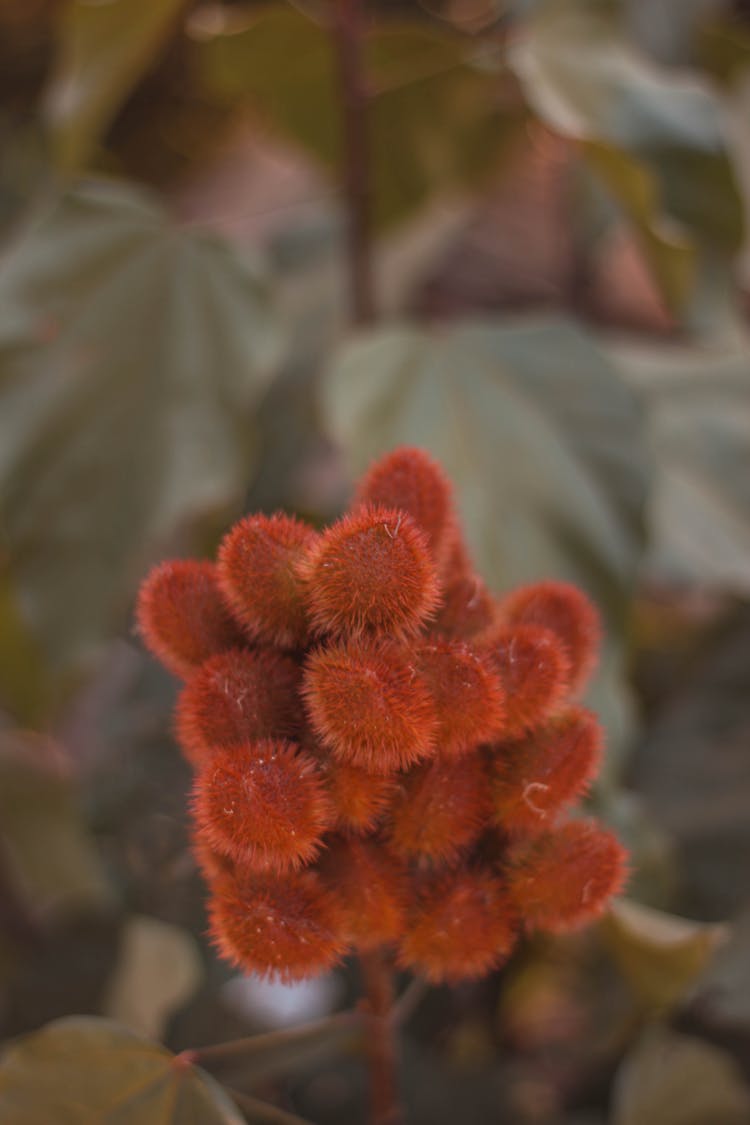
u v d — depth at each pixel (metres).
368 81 1.20
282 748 0.71
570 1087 1.26
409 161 1.34
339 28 1.08
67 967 1.13
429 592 0.71
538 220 2.05
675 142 0.99
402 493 0.75
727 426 1.17
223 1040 1.12
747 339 1.28
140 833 1.13
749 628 1.38
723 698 1.32
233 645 0.74
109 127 2.54
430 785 0.72
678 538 1.12
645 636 1.55
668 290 1.08
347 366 0.97
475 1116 1.19
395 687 0.70
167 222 1.04
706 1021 1.06
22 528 0.99
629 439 0.97
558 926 0.73
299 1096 1.19
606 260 1.71
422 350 0.98
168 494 0.99
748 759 1.26
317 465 1.53
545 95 0.99
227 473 1.00
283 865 0.71
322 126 1.30
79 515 0.99
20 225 1.61
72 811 1.41
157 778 1.14
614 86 0.99
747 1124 0.98
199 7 1.63
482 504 0.95
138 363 1.01
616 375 0.98
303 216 1.66
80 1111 0.78
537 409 0.97
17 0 2.40
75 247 1.03
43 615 0.98
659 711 1.37
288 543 0.72
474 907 0.72
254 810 0.70
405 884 0.73
